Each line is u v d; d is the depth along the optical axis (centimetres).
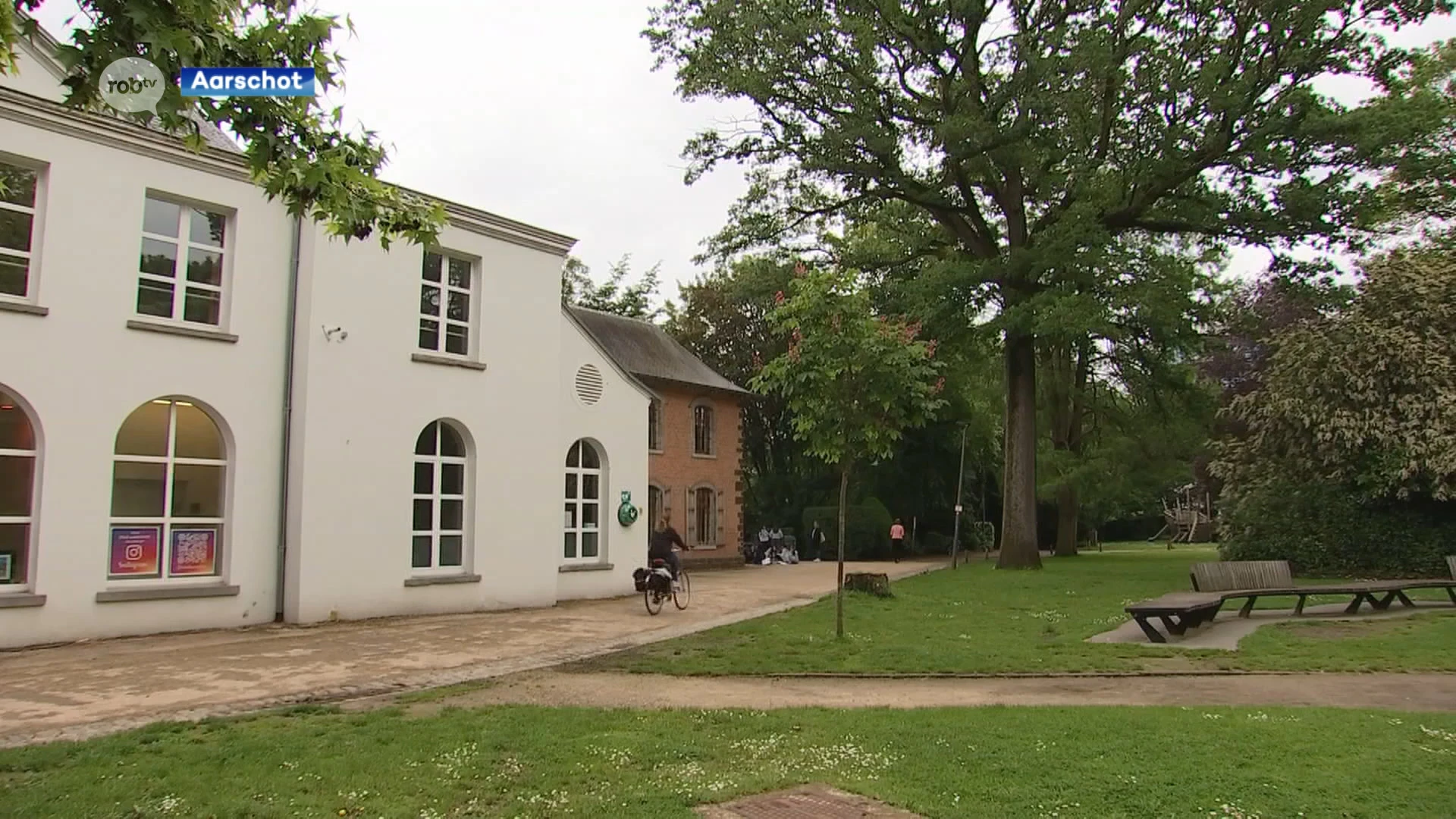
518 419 1778
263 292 1451
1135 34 2322
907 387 1267
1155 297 2333
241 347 1418
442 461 1673
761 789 567
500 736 705
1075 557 3569
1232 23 2303
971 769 609
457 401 1673
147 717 795
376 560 1530
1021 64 2333
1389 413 2131
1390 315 2244
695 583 2516
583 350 2014
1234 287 3372
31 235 1228
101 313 1269
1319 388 2261
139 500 1312
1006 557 2711
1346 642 1213
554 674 1041
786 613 1659
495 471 1730
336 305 1502
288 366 1472
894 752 654
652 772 609
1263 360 3403
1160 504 6316
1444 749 648
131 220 1308
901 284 2581
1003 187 2753
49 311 1221
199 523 1373
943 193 2756
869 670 1041
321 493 1459
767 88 2375
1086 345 3136
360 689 937
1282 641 1233
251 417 1423
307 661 1105
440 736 705
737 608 1788
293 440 1459
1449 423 2034
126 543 1296
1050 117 2308
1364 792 547
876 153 2483
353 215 654
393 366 1575
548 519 1822
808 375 1230
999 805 533
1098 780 577
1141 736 694
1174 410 3166
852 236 3175
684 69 2489
